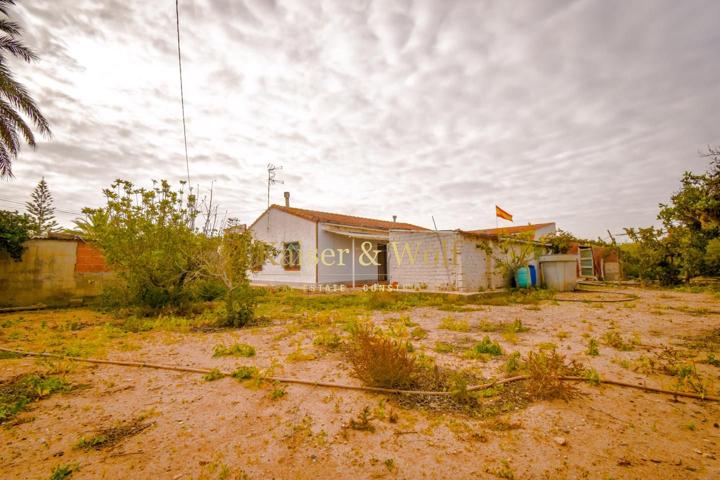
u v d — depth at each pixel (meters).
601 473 2.21
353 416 3.11
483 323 7.17
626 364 4.30
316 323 7.82
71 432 2.85
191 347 5.80
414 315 8.88
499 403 3.31
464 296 12.04
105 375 4.37
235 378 4.15
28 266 11.27
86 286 12.15
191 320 8.38
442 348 5.20
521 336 6.18
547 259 15.46
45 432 2.85
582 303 10.97
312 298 12.84
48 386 3.84
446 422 2.96
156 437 2.76
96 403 3.46
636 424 2.87
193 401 3.50
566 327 6.98
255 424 2.98
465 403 3.32
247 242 8.82
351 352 4.82
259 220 21.36
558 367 3.77
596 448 2.51
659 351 5.02
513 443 2.61
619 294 13.62
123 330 7.36
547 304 10.80
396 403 3.37
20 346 5.91
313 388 3.81
